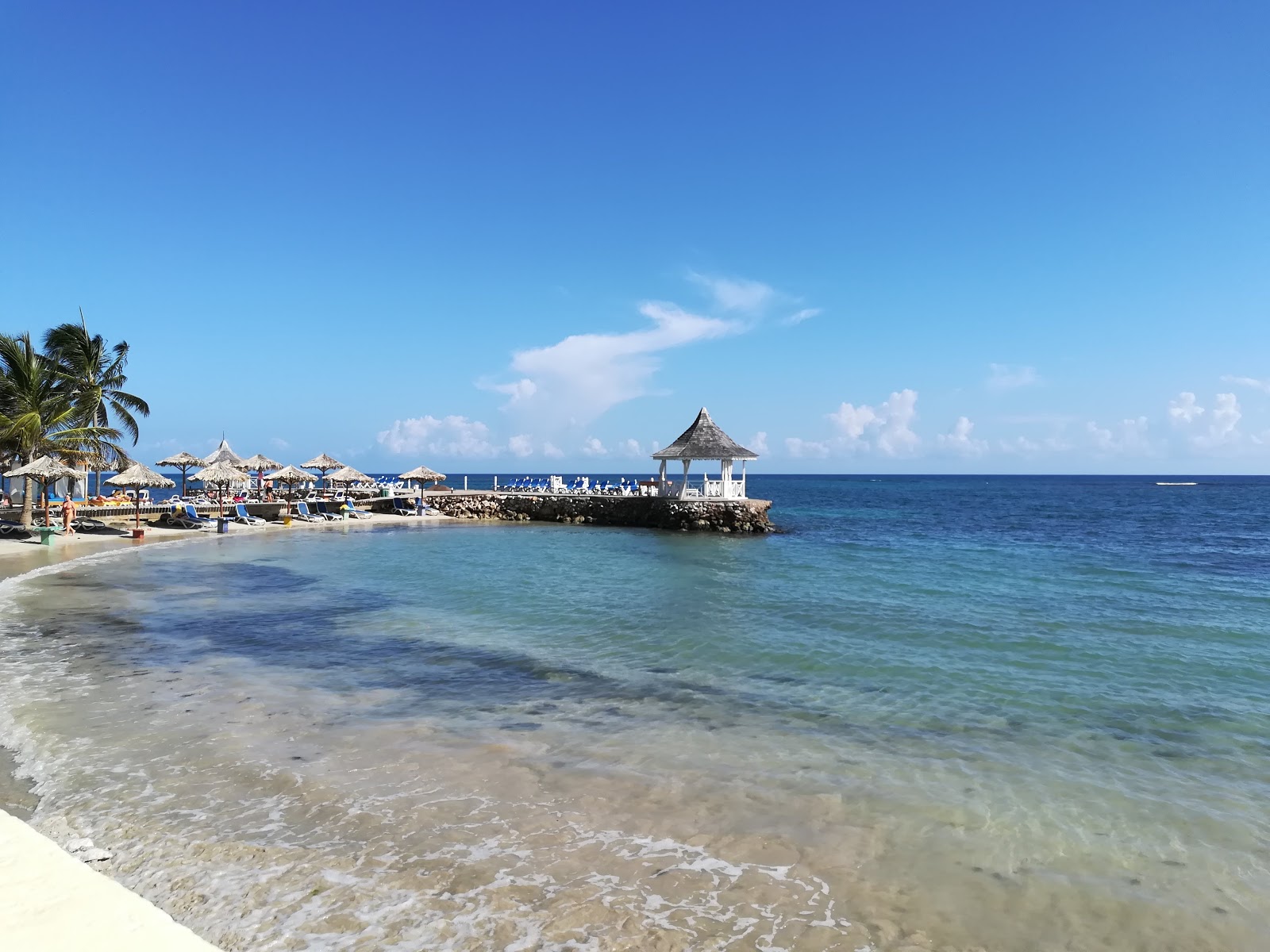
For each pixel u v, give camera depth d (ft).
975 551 100.12
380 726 30.04
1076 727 31.30
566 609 56.03
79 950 12.96
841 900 18.25
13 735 27.91
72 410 101.45
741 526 132.67
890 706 33.81
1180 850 21.09
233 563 80.23
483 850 20.06
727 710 32.99
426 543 107.24
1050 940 16.85
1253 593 64.90
